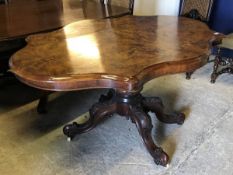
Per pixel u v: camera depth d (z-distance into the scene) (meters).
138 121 1.73
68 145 1.86
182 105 2.32
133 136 1.96
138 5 3.45
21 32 1.88
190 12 2.88
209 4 2.75
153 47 1.61
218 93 2.53
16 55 1.46
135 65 1.38
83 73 1.28
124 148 1.84
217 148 1.84
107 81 1.29
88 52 1.52
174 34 1.83
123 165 1.70
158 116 2.01
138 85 1.29
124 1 2.71
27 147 1.84
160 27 1.98
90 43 1.65
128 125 2.07
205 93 2.52
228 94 2.51
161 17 2.24
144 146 1.82
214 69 2.68
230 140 1.91
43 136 1.95
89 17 2.27
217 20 3.20
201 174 1.63
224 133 1.98
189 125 2.07
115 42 1.68
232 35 2.68
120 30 1.90
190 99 2.42
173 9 3.35
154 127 2.04
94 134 1.98
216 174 1.63
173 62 1.43
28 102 2.29
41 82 1.25
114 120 2.13
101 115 1.83
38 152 1.80
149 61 1.42
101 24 2.04
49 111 2.23
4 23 2.10
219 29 3.22
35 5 2.71
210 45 1.69
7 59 1.91
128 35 1.81
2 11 2.46
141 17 2.24
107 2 2.88
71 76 1.25
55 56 1.45
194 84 2.69
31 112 2.21
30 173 1.64
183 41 1.71
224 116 2.18
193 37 1.78
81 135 1.96
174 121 2.05
